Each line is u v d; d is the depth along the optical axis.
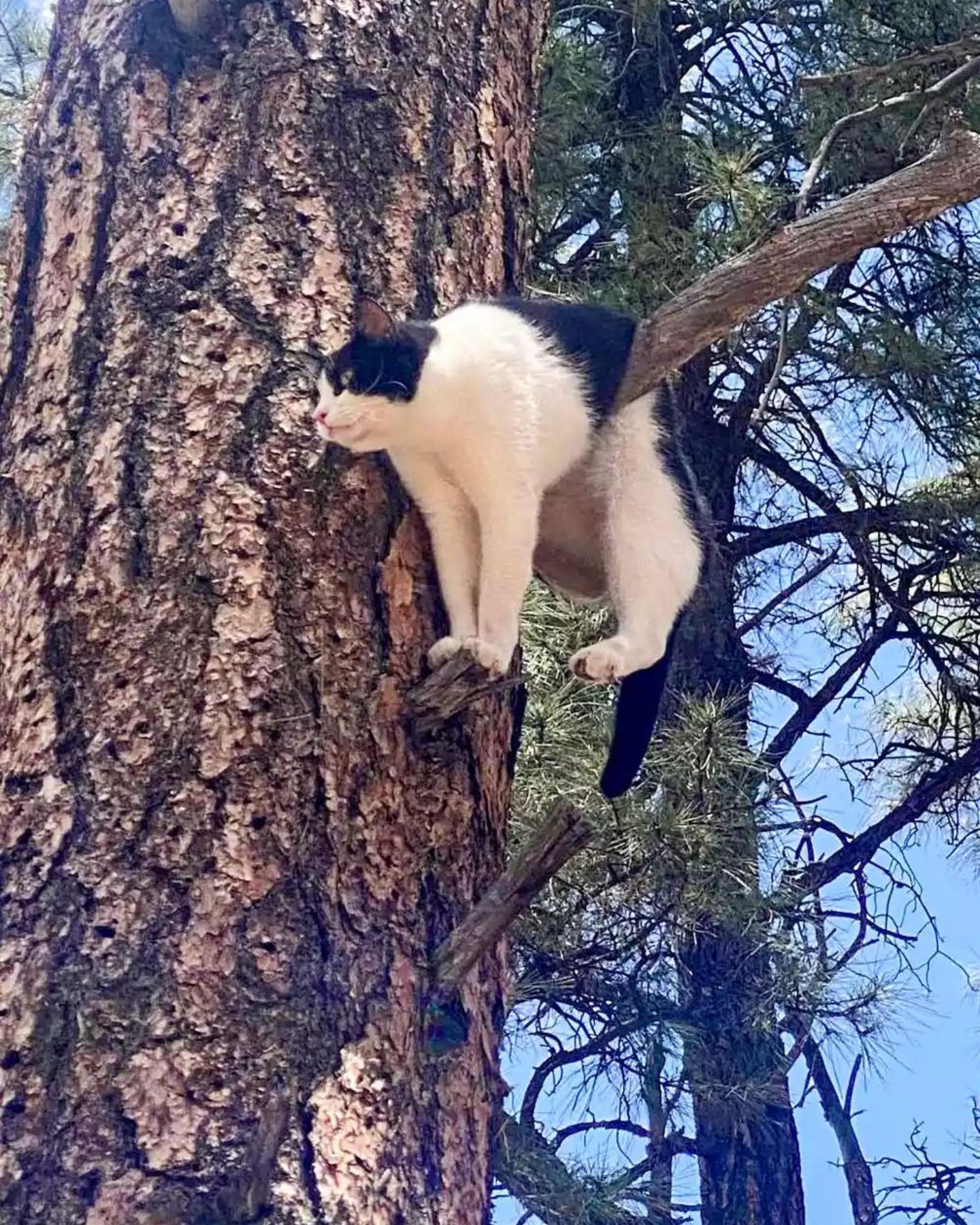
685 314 2.28
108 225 2.16
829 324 4.45
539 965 3.81
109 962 1.75
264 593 1.95
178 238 2.13
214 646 1.91
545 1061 4.04
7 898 1.81
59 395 2.06
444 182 2.37
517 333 2.54
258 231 2.15
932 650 4.73
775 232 2.26
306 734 1.90
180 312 2.08
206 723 1.87
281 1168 1.67
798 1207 4.41
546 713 3.53
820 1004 3.98
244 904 1.80
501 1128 3.32
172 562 1.95
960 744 4.86
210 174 2.17
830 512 4.80
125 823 1.82
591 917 3.79
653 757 3.71
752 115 4.75
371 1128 1.75
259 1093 1.70
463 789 2.04
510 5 2.61
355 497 2.09
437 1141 1.83
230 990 1.75
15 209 2.29
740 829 3.80
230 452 2.01
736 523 5.05
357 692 1.97
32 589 1.96
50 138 2.27
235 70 2.23
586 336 2.68
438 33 2.42
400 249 2.29
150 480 1.99
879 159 4.38
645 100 4.77
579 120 4.34
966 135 2.15
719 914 3.66
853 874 4.56
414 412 2.20
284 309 2.12
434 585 2.25
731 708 4.27
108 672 1.90
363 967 1.84
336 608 2.00
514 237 2.59
